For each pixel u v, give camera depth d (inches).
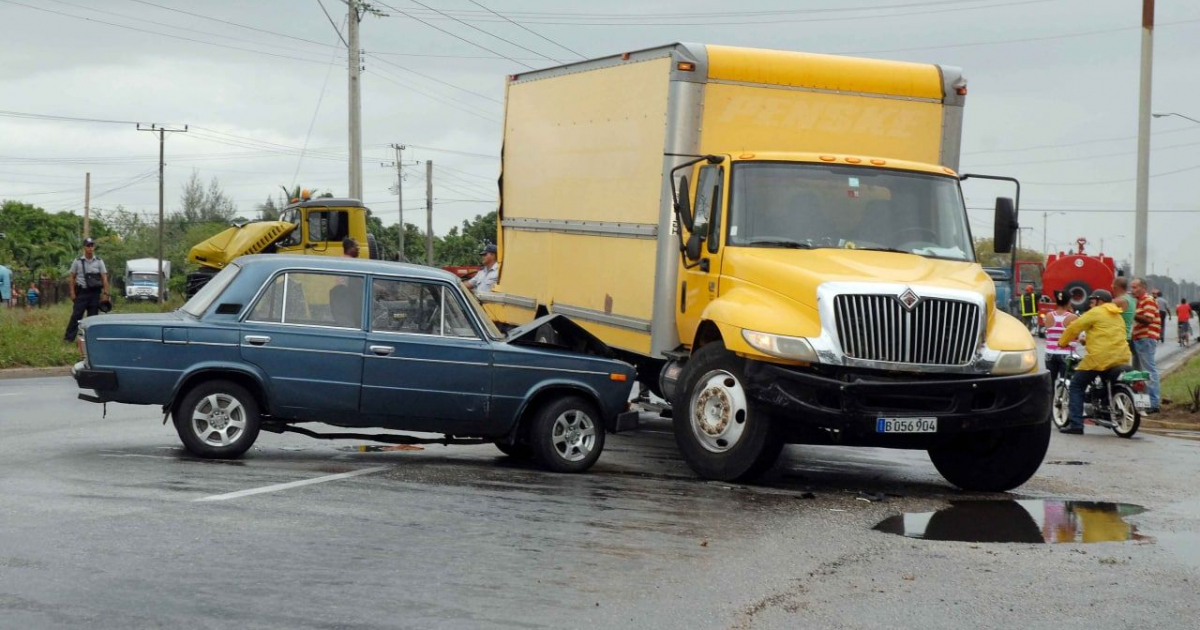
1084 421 796.6
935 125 563.2
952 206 528.1
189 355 472.7
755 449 470.6
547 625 268.1
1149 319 896.3
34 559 307.6
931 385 458.3
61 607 266.7
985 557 357.1
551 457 497.0
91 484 414.9
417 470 477.1
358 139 1782.7
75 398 753.0
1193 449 683.4
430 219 3796.8
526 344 506.0
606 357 529.0
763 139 541.3
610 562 330.0
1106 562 353.4
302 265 489.1
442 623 265.6
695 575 319.9
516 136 712.4
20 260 4566.9
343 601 279.6
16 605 267.0
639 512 405.7
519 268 702.5
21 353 1018.7
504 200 725.9
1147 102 1283.2
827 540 374.0
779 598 300.2
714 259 510.9
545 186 668.1
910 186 526.0
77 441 539.2
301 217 1494.8
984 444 500.4
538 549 341.1
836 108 550.3
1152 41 1278.3
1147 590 319.9
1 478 425.7
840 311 458.9
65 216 5044.3
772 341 460.4
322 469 467.5
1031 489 507.2
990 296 483.5
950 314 464.8
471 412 492.1
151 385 470.3
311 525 360.2
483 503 406.9
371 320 488.7
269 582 293.6
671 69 535.2
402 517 377.4
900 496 470.3
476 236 3654.0
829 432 464.8
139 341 469.4
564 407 499.5
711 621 277.0
